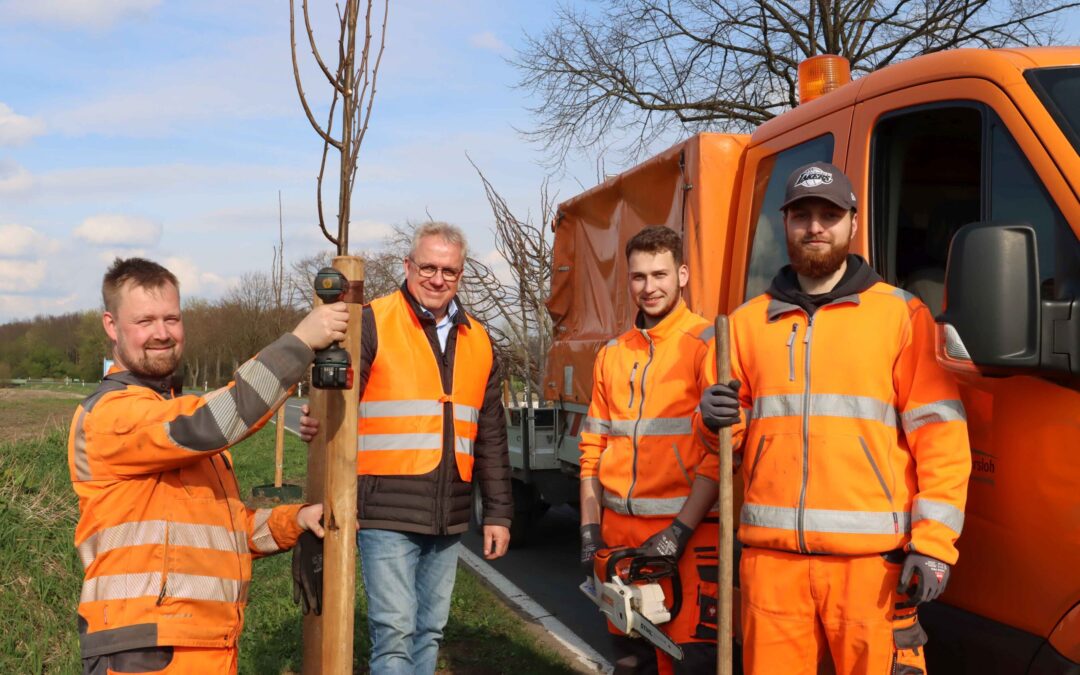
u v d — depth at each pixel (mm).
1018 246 2291
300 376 2311
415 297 3615
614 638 3688
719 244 4469
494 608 6207
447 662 5191
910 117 3256
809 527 2592
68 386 58781
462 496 3656
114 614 2256
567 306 7160
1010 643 2549
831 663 2842
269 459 14859
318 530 2576
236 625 2484
